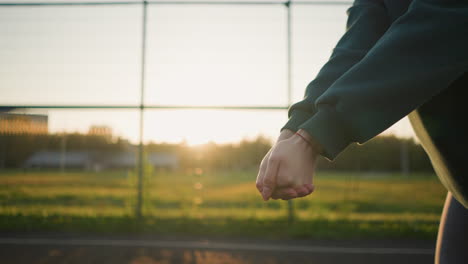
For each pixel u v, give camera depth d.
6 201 6.85
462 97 0.34
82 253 3.92
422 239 4.90
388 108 0.30
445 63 0.29
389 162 17.03
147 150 5.93
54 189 15.06
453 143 0.35
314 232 4.99
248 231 5.12
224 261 3.67
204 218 5.67
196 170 65.75
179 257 3.80
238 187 22.41
